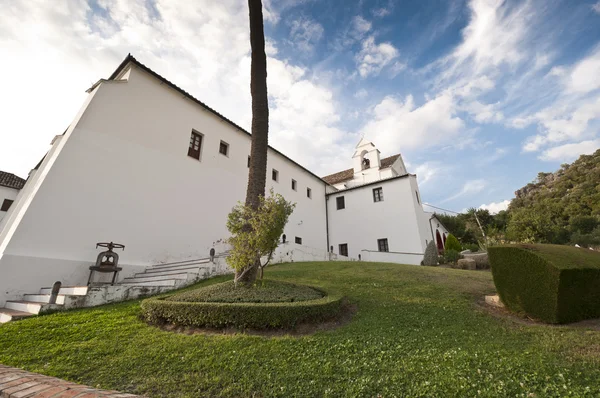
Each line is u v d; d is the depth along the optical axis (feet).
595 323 16.19
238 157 53.93
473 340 14.34
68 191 29.12
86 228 29.84
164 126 41.04
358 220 73.41
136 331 15.83
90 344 14.08
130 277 32.22
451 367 11.21
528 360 11.66
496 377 10.31
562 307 16.22
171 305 16.99
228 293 18.94
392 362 11.93
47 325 16.65
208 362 12.16
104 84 34.83
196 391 10.20
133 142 36.47
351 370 11.31
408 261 61.46
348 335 15.10
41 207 26.91
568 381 9.91
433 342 14.12
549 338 14.21
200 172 45.37
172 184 40.42
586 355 12.01
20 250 24.88
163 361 12.34
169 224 38.68
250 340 14.17
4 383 8.84
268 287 20.57
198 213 43.32
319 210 77.41
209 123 49.19
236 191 51.49
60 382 9.61
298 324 16.31
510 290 18.86
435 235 84.02
